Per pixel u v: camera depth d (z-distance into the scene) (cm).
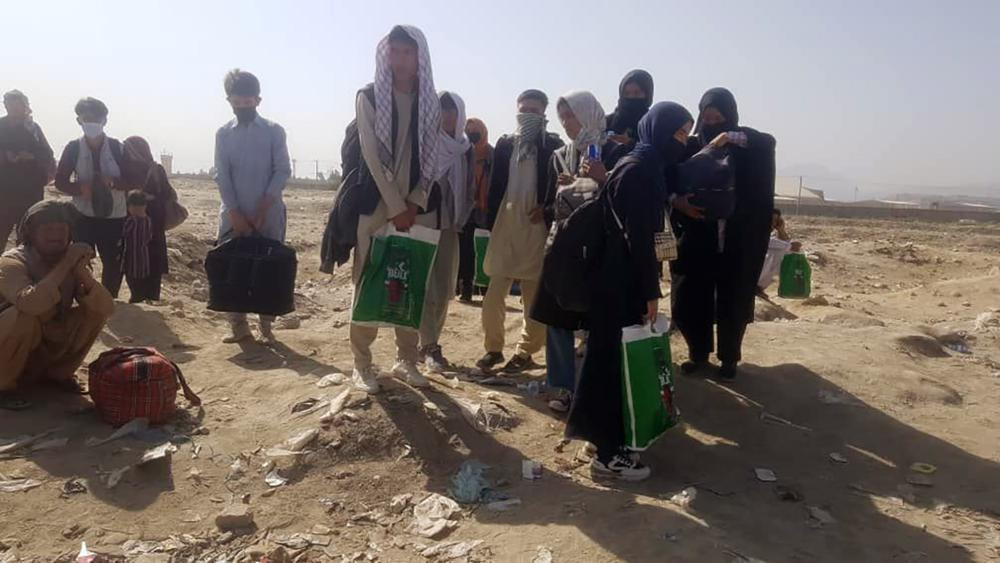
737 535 411
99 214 779
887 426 559
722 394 596
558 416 555
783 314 939
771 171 582
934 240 2534
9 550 381
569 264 462
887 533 429
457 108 573
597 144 540
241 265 668
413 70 488
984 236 2672
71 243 536
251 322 844
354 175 509
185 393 530
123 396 497
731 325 601
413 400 513
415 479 460
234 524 411
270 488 445
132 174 787
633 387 450
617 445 460
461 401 529
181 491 439
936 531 434
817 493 473
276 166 683
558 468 482
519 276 612
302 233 1734
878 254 1880
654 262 444
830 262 1722
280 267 675
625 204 442
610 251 453
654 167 448
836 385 623
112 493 432
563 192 491
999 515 454
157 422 507
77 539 395
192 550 392
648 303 448
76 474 446
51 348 536
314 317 955
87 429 498
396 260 498
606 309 454
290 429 498
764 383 617
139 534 402
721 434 548
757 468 501
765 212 582
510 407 557
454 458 482
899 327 816
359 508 434
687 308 617
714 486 475
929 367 705
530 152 594
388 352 709
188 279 1054
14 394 534
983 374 702
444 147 537
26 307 498
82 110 771
